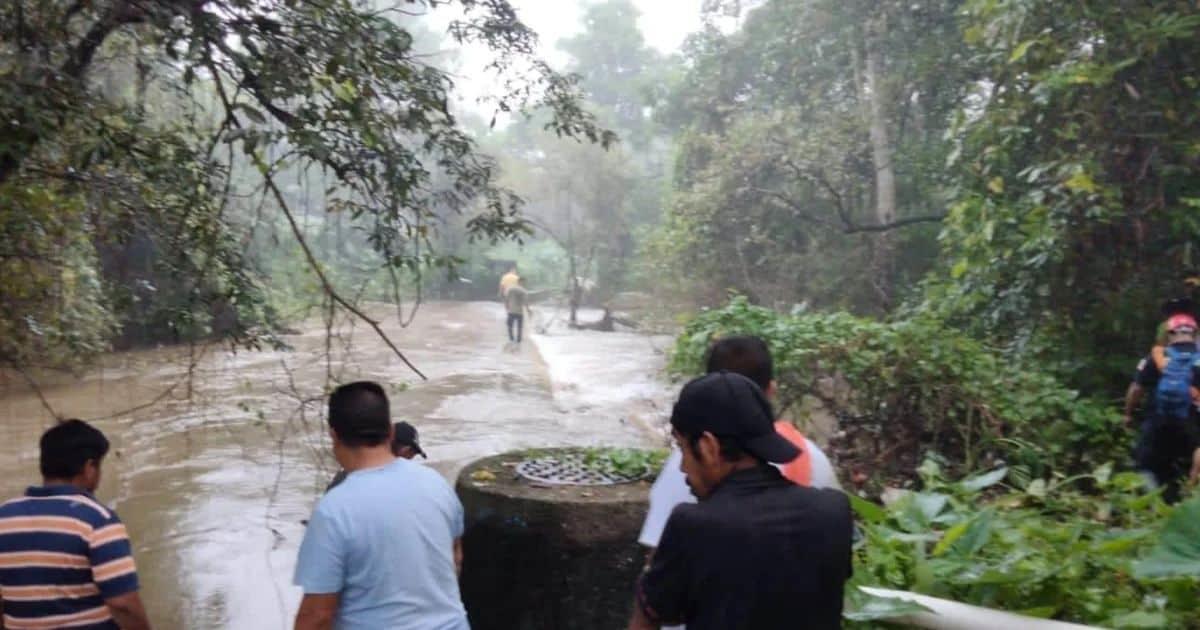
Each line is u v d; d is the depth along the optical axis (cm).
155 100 712
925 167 1454
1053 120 802
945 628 283
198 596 588
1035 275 786
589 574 371
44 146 467
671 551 205
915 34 1469
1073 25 782
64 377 1459
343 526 272
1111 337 802
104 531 304
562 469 427
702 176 1744
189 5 398
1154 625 276
